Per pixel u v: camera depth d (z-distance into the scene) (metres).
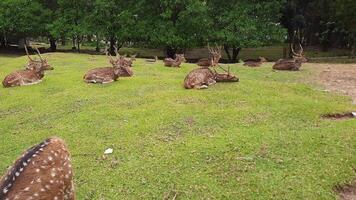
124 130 10.63
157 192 7.66
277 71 20.25
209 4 32.44
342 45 38.03
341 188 8.02
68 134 10.69
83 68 20.67
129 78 16.70
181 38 31.41
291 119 11.27
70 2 35.53
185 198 7.45
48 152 6.16
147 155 9.10
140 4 32.62
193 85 14.41
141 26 32.09
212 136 10.00
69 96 14.12
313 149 9.24
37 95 14.68
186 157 8.85
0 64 24.89
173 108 12.06
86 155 9.37
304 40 39.69
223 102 12.79
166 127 10.72
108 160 9.03
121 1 34.06
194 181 7.93
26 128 11.53
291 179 8.02
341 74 19.41
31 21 36.97
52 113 12.57
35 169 5.99
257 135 9.89
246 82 15.62
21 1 36.66
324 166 8.53
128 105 12.75
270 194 7.54
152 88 14.85
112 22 33.81
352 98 14.32
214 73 15.27
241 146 9.28
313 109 12.02
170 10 31.42
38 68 16.61
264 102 12.74
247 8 31.38
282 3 32.44
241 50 40.91
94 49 42.22
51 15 37.38
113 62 16.31
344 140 9.71
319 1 32.97
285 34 31.44
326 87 16.30
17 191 5.81
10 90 15.57
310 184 7.89
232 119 11.20
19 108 13.39
